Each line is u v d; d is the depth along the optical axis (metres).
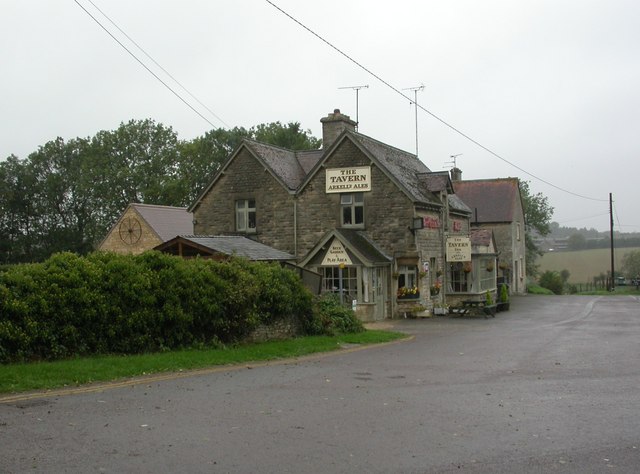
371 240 32.38
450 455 7.98
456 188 57.81
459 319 31.53
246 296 18.58
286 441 8.53
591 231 149.50
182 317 16.69
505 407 10.66
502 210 55.00
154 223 48.09
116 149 66.00
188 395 11.52
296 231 33.75
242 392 11.88
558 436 8.89
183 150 65.06
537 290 60.22
